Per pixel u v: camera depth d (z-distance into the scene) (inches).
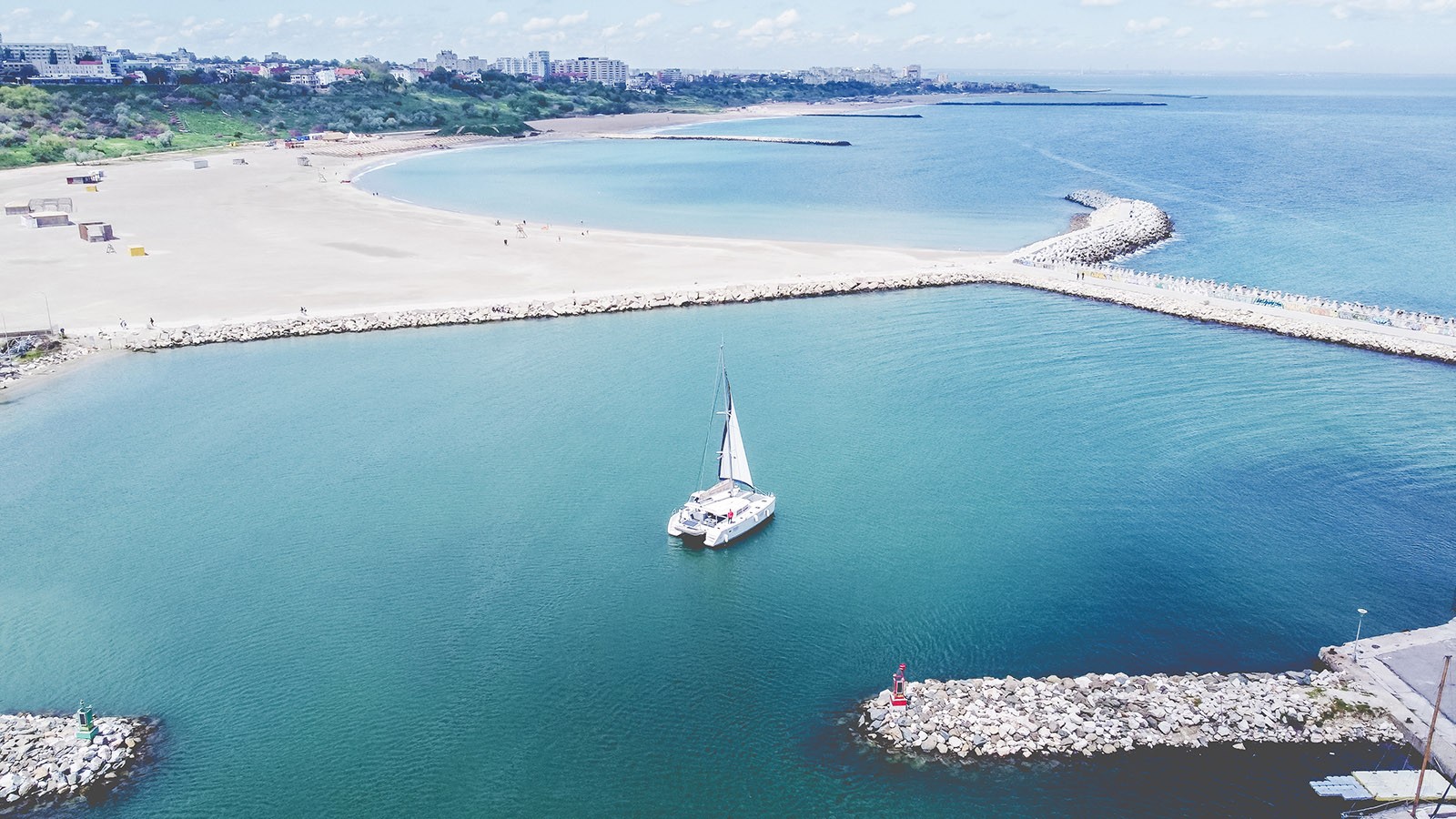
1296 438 3548.2
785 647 2420.0
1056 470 3326.8
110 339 4756.4
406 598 2647.6
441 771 2041.1
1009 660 2342.5
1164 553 2800.2
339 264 6358.3
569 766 2049.7
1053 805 1891.0
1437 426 3639.3
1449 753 1959.9
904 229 7765.8
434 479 3324.3
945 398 3993.6
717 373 4308.6
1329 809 1863.9
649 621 2541.8
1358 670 2226.9
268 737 2140.7
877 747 2058.3
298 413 3909.9
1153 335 4788.4
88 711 2134.6
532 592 2674.7
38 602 2635.3
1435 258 6589.6
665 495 3203.7
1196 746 2020.2
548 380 4254.4
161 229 7564.0
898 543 2888.8
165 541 2935.5
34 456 3518.7
